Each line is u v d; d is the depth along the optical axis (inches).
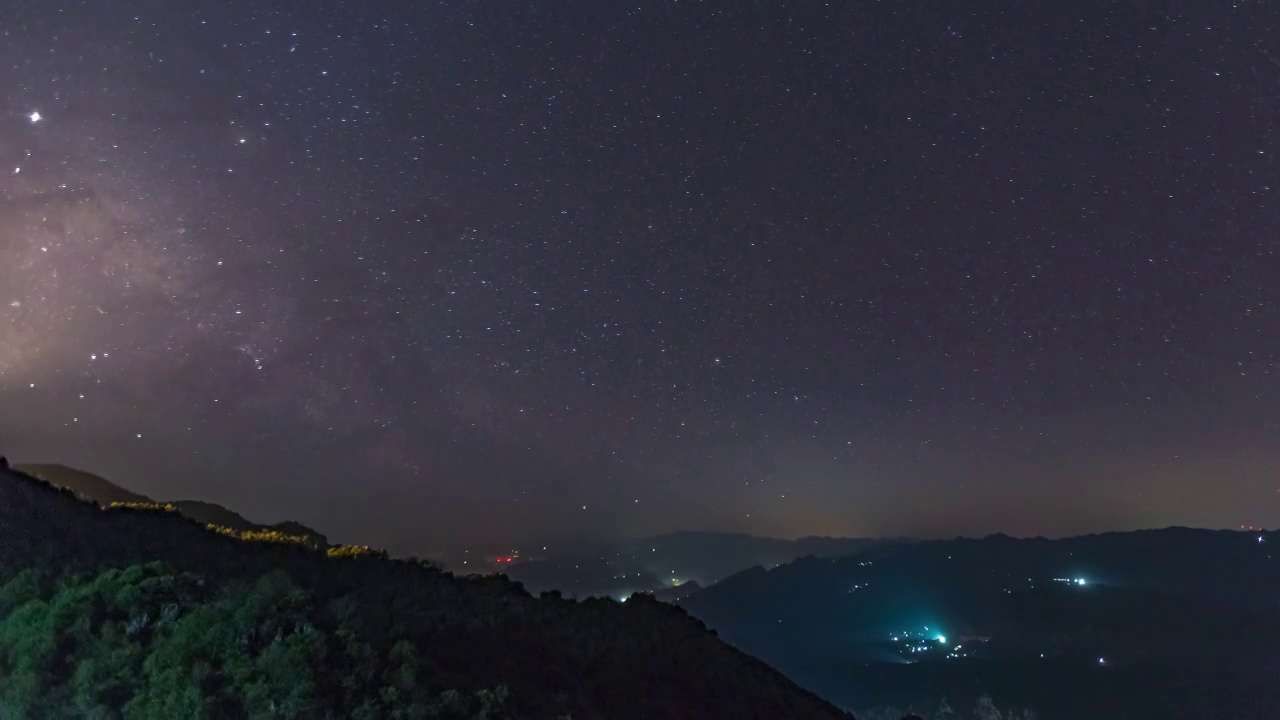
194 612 448.8
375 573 704.4
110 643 417.7
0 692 385.4
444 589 695.7
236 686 399.2
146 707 378.9
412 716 415.8
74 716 374.3
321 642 440.8
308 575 633.6
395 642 499.5
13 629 427.5
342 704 411.5
